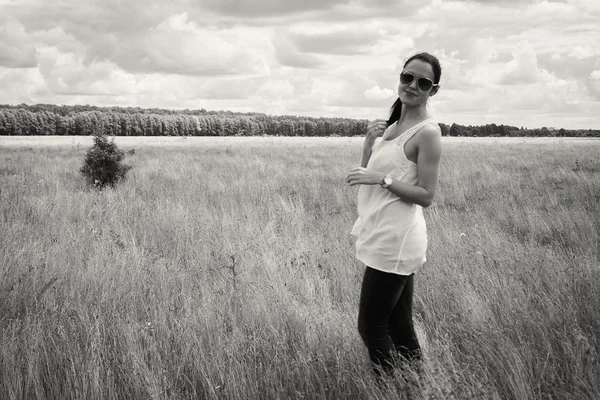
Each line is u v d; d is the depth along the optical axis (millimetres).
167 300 4062
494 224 7090
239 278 4629
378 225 2564
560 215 7480
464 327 3479
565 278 4281
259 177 14055
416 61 2490
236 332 3379
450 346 3236
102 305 3971
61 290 4316
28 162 19203
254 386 2842
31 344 3160
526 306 3600
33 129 101688
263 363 3088
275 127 125125
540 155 24984
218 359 3027
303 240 6031
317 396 2816
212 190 10812
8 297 4020
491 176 13539
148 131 113500
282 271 4758
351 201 9633
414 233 2547
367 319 2645
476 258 5008
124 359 3000
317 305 3961
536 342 3242
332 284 4609
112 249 5605
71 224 7035
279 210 8055
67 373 2812
